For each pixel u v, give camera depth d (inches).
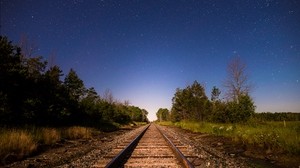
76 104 998.4
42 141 520.4
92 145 530.0
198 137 775.1
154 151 402.3
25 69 719.1
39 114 733.9
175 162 296.8
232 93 1464.1
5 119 595.5
